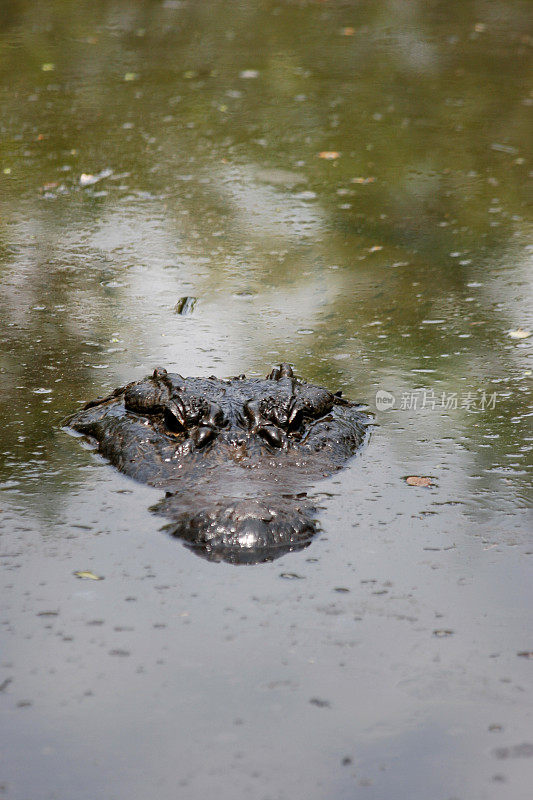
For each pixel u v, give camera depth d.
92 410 12.62
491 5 46.41
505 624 8.30
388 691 7.37
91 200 22.16
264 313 16.70
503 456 11.84
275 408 11.62
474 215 21.84
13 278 17.89
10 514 10.10
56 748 6.69
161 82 32.12
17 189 22.70
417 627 8.24
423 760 6.62
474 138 27.45
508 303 17.25
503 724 7.01
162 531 9.66
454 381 14.20
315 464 11.05
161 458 10.95
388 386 13.97
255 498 9.84
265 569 9.07
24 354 14.80
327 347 15.36
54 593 8.66
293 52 36.56
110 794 6.27
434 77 33.72
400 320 16.50
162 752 6.66
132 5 44.19
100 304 16.89
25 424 12.43
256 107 29.78
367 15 43.66
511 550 9.61
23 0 44.50
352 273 18.59
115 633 8.07
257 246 19.84
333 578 8.98
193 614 8.36
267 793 6.31
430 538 9.80
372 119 28.97
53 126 27.38
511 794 6.32
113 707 7.12
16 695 7.25
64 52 35.62
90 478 10.93
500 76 33.94
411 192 23.30
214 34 39.09
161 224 20.86
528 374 14.42
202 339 15.55
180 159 25.11
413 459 11.70
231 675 7.53
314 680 7.48
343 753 6.68
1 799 6.20
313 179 23.97
